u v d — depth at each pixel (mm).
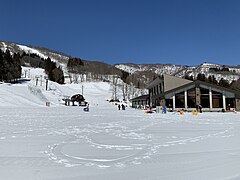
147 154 6688
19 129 11953
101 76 145875
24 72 118000
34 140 8773
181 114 29703
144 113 31453
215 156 6441
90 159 6137
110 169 5285
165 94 41812
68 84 118688
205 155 6555
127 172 5078
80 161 5930
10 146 7660
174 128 12891
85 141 8633
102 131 11430
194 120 18906
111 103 82188
